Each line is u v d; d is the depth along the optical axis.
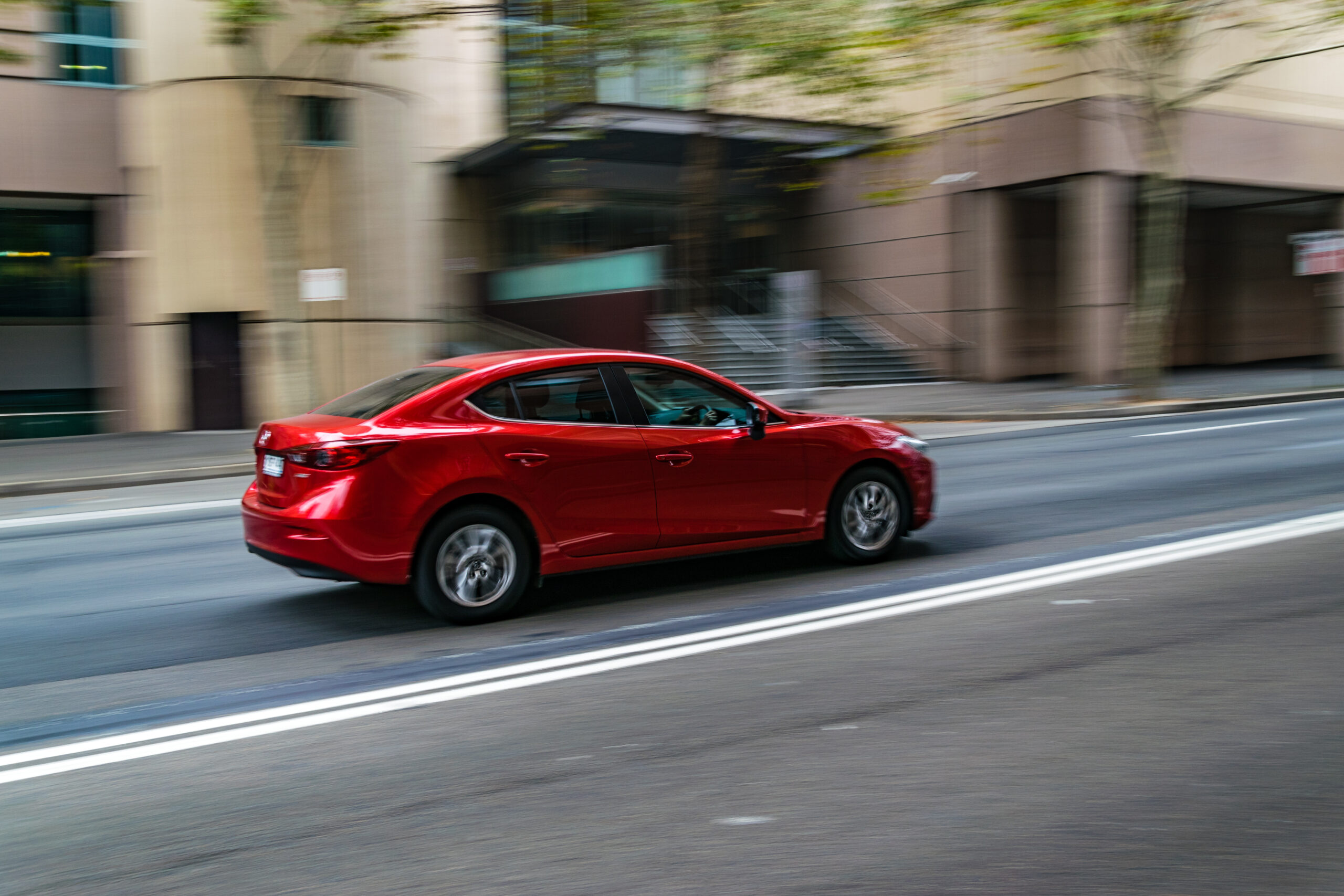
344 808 3.76
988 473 12.03
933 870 3.22
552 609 6.47
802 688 4.89
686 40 16.38
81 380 24.08
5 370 23.28
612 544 6.43
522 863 3.32
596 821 3.60
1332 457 12.25
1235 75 19.92
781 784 3.86
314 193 22.22
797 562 7.52
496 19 18.97
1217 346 34.66
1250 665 5.03
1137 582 6.66
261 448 6.36
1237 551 7.39
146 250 22.25
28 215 23.20
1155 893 3.06
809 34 16.50
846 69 16.98
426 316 24.05
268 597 7.06
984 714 4.49
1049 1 16.03
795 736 4.31
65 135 21.80
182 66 21.34
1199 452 13.24
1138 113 23.25
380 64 22.81
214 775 4.08
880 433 7.39
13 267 23.20
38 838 3.59
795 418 7.09
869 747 4.17
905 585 6.75
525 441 6.19
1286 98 28.69
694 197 22.30
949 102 18.98
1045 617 5.93
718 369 26.80
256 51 18.03
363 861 3.36
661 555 6.62
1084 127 26.09
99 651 5.89
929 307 30.42
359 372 22.98
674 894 3.12
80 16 21.77
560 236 30.92
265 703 4.91
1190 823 3.48
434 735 4.44
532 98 19.98
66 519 11.34
